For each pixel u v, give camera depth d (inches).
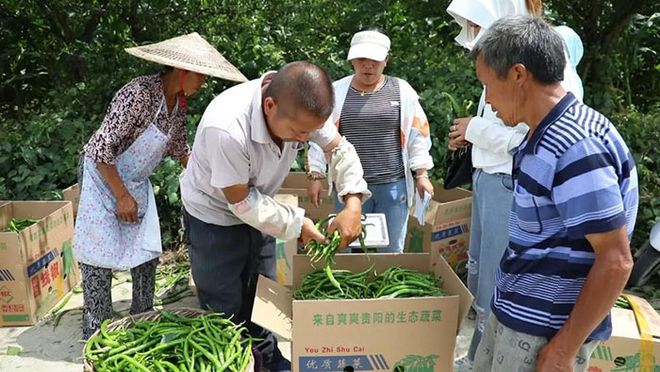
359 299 95.0
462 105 205.5
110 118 115.5
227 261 106.8
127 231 127.0
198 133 98.6
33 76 270.2
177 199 183.3
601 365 105.0
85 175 122.8
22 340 137.8
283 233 97.3
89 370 89.1
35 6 257.9
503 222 103.9
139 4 249.4
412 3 254.4
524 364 72.0
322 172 142.9
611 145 62.6
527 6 101.9
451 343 97.7
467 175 117.6
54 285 153.7
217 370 87.0
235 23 257.6
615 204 60.6
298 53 252.2
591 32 242.7
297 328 93.9
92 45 254.8
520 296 71.5
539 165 64.5
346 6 266.5
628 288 161.6
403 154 139.8
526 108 66.4
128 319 100.0
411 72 226.8
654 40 274.5
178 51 117.0
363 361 96.8
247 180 94.3
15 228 155.3
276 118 86.7
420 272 113.4
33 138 200.1
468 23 108.3
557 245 67.1
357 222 102.9
